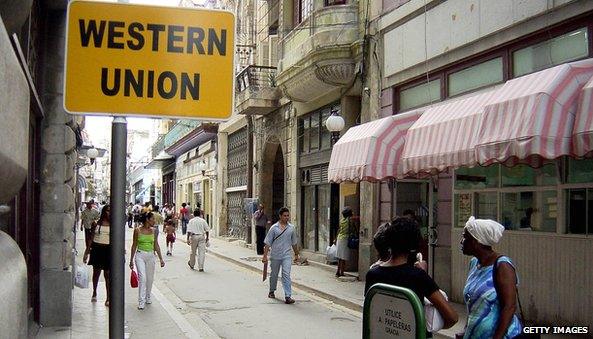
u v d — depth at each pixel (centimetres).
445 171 1086
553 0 949
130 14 344
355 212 1662
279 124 2280
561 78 779
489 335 402
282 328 983
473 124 921
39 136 873
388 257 411
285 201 2191
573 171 917
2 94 206
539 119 763
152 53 346
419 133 1066
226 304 1212
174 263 2025
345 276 1570
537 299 966
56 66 883
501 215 1075
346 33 1584
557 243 932
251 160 2706
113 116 338
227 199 3262
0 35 207
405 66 1372
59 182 880
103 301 1132
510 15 1042
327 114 1848
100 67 339
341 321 1050
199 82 350
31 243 827
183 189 4794
